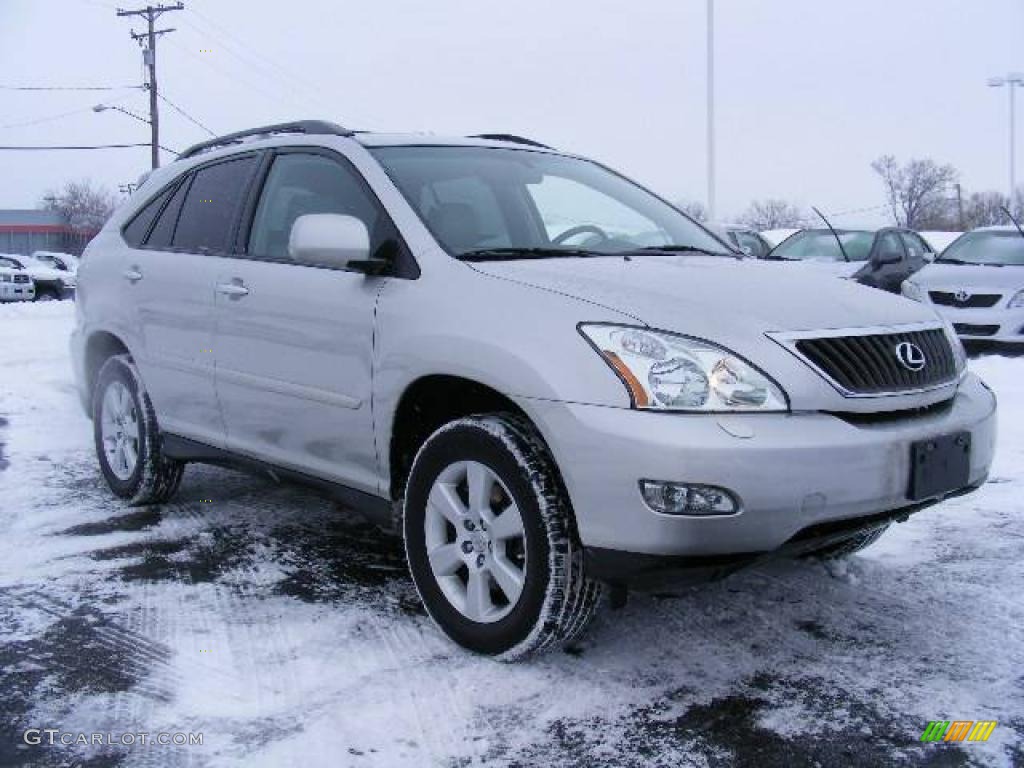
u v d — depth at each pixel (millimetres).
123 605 3754
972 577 4004
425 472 3412
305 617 3641
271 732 2809
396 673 3176
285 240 4215
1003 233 12609
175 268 4680
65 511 5043
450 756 2689
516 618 3137
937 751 2705
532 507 3059
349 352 3678
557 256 3748
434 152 4246
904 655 3297
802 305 3312
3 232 80312
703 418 2861
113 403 5219
